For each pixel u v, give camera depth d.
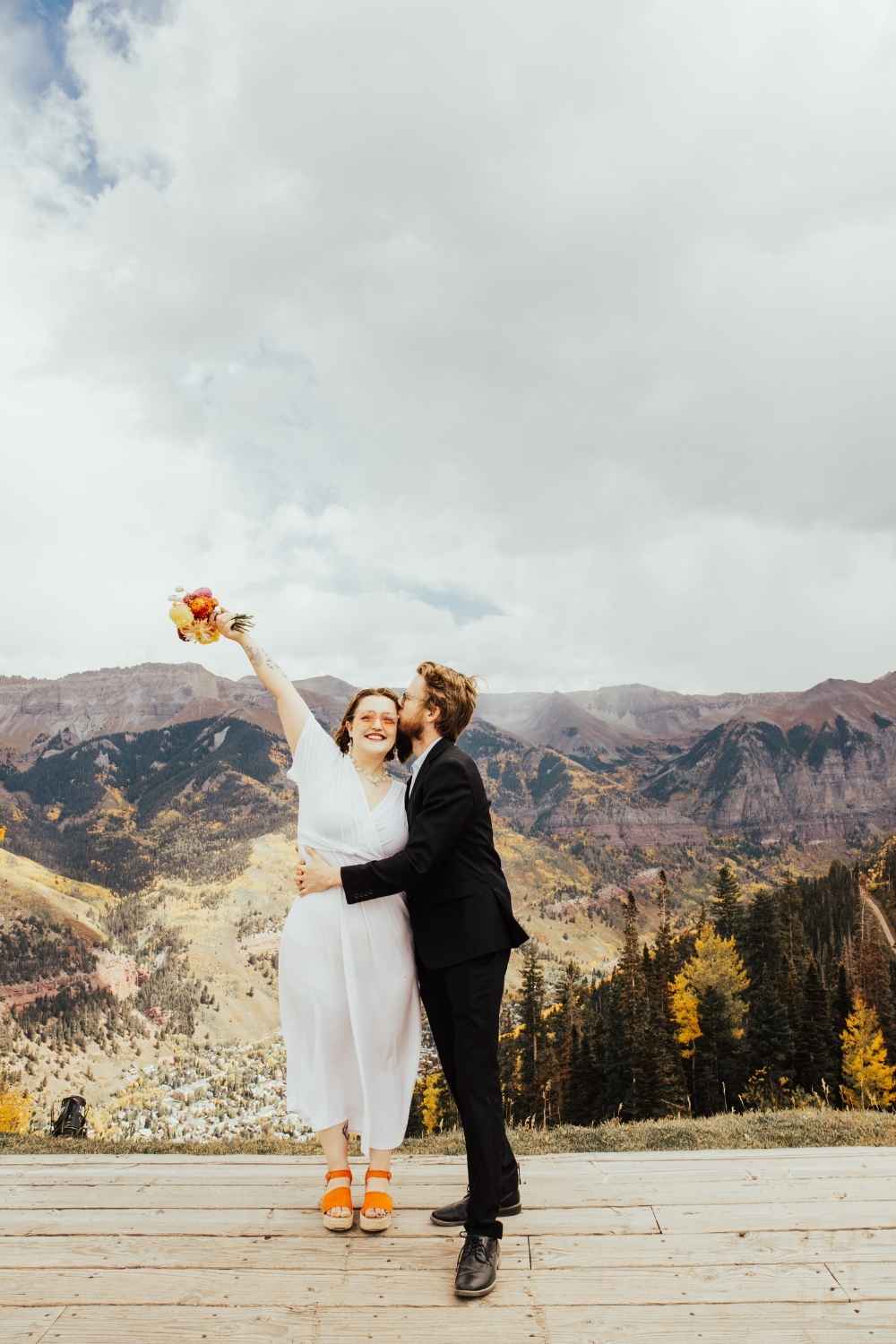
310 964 3.29
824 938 89.38
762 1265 3.12
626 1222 3.49
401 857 3.07
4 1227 3.49
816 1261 3.15
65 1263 3.16
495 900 3.17
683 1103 39.19
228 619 3.57
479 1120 3.05
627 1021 43.16
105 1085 173.75
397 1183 3.96
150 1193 3.85
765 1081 41.69
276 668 3.59
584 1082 42.72
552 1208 3.64
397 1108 3.36
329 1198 3.39
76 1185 3.96
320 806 3.32
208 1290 2.96
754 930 62.75
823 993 42.78
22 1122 30.55
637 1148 6.68
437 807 3.10
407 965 3.34
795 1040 42.72
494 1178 3.03
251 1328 2.73
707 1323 2.75
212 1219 3.53
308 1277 3.05
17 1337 2.68
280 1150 7.23
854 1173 4.01
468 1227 3.04
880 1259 3.16
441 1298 2.90
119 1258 3.20
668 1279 3.03
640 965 56.81
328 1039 3.32
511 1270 3.10
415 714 3.38
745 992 54.91
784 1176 3.98
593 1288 2.97
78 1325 2.75
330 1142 3.40
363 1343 2.65
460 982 3.11
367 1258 3.18
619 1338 2.67
